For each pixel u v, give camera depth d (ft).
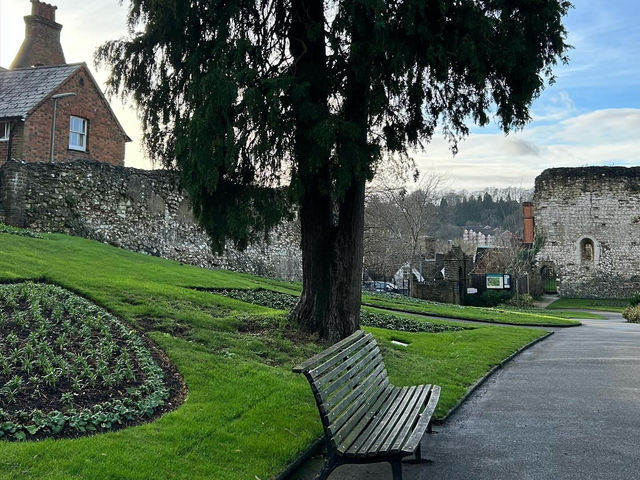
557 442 19.48
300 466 16.90
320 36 30.73
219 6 29.60
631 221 132.77
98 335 25.23
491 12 30.07
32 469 13.47
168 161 33.40
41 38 97.81
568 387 28.50
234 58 28.35
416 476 16.51
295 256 96.22
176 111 32.45
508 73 30.83
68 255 47.29
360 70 27.78
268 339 30.09
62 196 59.47
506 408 24.34
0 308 26.50
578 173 136.77
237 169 30.99
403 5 26.86
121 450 15.17
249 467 15.58
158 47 32.53
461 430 21.11
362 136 29.04
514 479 16.19
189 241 73.82
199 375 22.44
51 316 26.66
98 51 33.12
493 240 263.49
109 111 92.38
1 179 55.93
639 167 133.18
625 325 72.38
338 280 32.09
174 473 14.47
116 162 93.97
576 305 123.44
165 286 40.42
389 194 131.44
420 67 28.35
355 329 32.17
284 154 29.12
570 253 136.77
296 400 21.29
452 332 48.21
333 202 33.14
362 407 17.08
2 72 88.99
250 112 27.02
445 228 302.45
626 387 28.19
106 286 35.24
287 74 30.07
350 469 16.98
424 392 20.47
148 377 21.30
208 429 17.43
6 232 49.52
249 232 33.09
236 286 53.62
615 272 133.28
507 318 70.64
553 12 30.50
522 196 321.93
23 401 17.53
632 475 16.35
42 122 80.69
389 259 155.22
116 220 64.69
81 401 18.30
